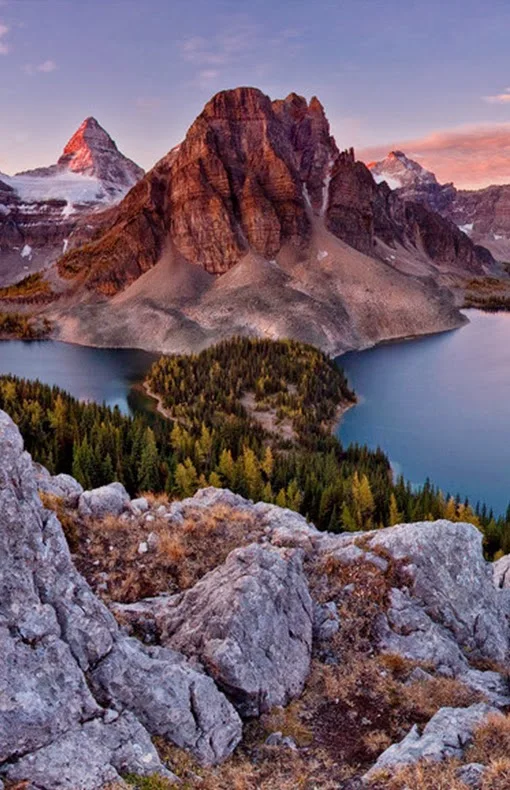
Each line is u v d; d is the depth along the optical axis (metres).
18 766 12.41
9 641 13.91
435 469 106.62
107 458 75.69
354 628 23.52
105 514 28.62
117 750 13.73
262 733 17.52
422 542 26.73
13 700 13.03
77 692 14.17
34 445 90.31
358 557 26.64
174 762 14.70
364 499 67.00
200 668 18.27
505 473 104.62
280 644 20.22
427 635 23.36
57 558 16.78
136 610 21.66
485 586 27.25
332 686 20.00
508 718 16.72
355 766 16.27
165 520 28.59
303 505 72.12
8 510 15.84
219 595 20.62
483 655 24.66
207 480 76.88
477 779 14.06
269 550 25.95
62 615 15.62
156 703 15.58
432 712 18.98
